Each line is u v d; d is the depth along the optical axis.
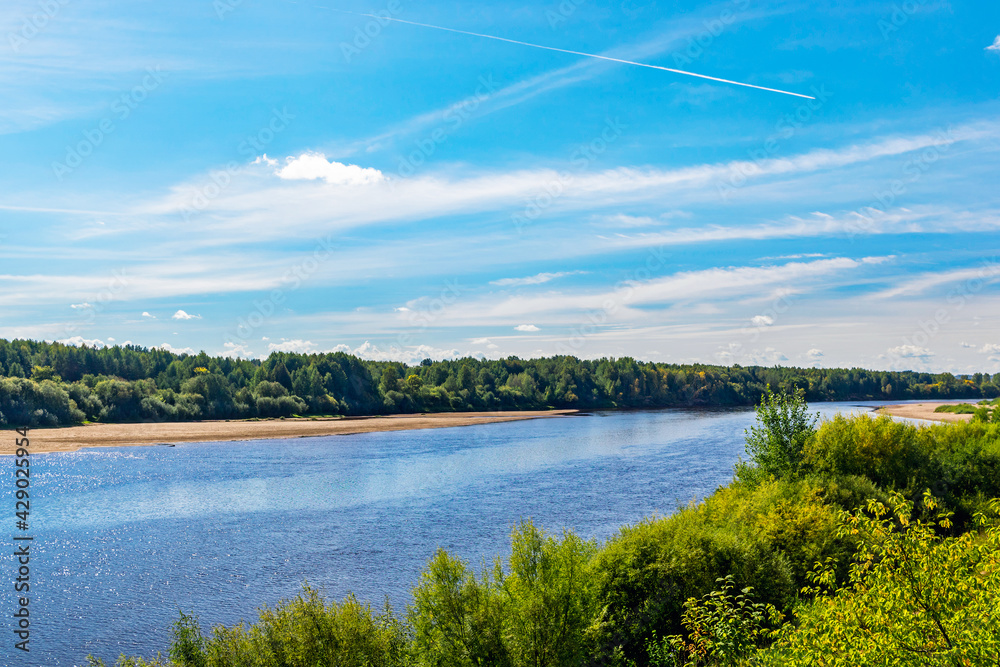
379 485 55.81
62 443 81.44
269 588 29.80
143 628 25.39
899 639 9.48
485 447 86.25
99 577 31.02
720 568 20.88
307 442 93.25
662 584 20.44
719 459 69.25
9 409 92.50
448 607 17.52
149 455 75.06
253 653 16.72
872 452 33.84
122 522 41.75
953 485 34.53
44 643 23.97
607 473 60.59
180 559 33.88
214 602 28.09
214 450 81.50
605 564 20.97
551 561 18.80
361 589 29.69
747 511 25.58
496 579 19.59
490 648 17.19
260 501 48.81
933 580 9.40
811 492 27.22
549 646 17.72
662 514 42.78
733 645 15.05
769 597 20.16
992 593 9.39
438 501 48.53
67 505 46.69
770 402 36.22
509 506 46.28
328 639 16.92
